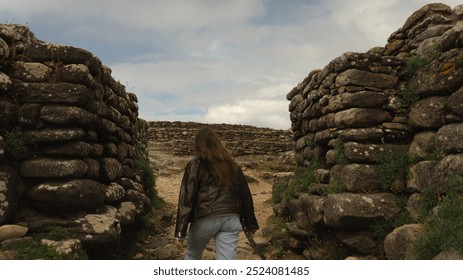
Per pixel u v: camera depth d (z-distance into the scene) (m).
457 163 3.85
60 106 4.16
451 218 3.43
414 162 4.60
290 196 6.75
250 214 3.45
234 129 23.45
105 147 5.39
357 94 4.97
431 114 4.51
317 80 6.29
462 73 4.18
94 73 4.73
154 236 6.82
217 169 3.31
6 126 4.06
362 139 4.90
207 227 3.23
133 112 7.66
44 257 3.39
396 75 5.12
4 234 3.53
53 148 4.17
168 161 16.91
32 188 4.00
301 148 7.49
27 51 4.30
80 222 4.03
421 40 5.50
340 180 5.02
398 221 4.41
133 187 6.39
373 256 4.51
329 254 5.00
